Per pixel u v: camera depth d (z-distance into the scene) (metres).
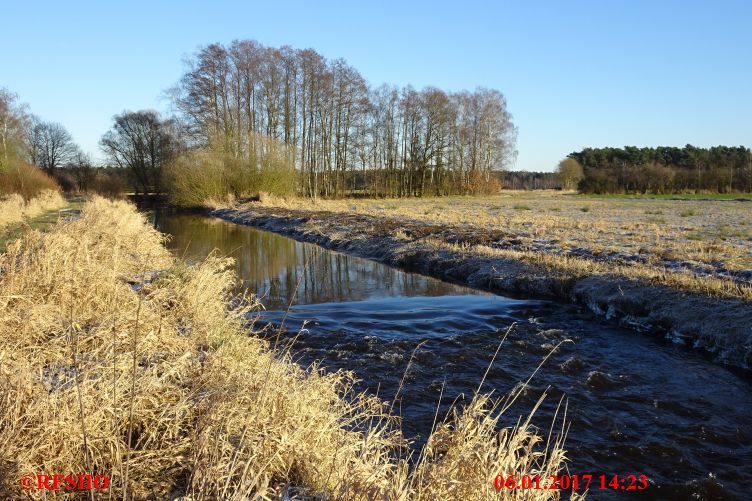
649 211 28.47
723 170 59.25
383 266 15.73
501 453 3.37
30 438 3.32
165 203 48.06
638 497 4.34
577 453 5.01
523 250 14.58
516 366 7.23
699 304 8.63
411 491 3.17
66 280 6.30
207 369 4.62
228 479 2.97
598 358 7.57
